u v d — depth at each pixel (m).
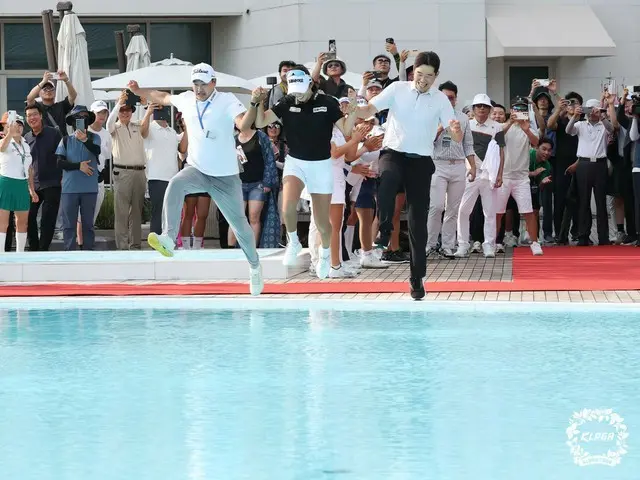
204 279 18.33
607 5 34.38
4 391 9.62
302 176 14.02
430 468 7.03
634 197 24.70
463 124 21.02
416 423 8.29
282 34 33.59
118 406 8.98
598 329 12.88
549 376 10.05
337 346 11.81
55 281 18.20
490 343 11.92
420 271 14.88
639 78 34.59
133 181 23.06
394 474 6.89
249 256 14.58
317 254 18.33
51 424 8.38
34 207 24.00
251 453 7.46
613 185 25.86
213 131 13.59
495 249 22.81
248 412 8.72
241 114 13.55
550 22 33.62
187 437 7.93
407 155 14.49
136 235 23.38
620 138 25.39
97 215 26.77
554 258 22.23
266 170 21.88
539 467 7.02
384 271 19.67
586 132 25.27
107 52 35.59
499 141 22.23
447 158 21.78
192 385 9.81
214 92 13.68
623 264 20.72
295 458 7.31
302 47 33.19
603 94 25.97
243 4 34.53
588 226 25.59
